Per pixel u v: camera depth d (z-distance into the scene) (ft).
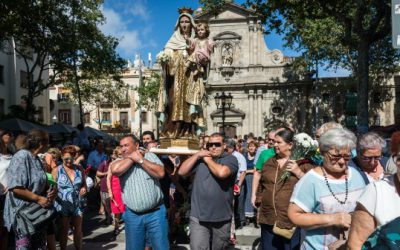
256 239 25.02
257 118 126.41
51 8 73.51
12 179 16.15
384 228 7.49
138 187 16.52
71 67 84.58
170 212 23.58
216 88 128.57
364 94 49.67
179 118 23.36
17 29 72.02
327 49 96.89
